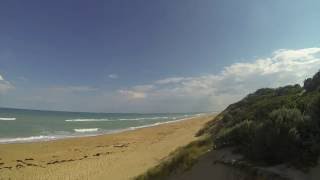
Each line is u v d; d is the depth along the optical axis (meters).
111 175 23.41
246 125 13.78
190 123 65.31
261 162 11.36
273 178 10.25
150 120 112.50
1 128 64.94
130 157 29.44
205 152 14.68
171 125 66.56
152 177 16.52
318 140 10.70
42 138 50.41
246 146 12.73
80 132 63.31
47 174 26.00
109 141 45.66
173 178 14.70
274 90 31.17
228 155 13.13
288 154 10.81
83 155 34.34
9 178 25.14
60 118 119.94
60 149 38.75
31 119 101.12
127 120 114.25
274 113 12.02
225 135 14.47
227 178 11.91
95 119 122.38
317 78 20.89
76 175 25.05
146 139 45.72
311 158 10.27
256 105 19.77
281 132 11.09
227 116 26.86
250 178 11.02
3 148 38.22
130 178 20.16
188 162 14.70
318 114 11.62
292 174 10.04
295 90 25.30
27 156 34.16
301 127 11.17
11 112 154.12
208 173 12.91
